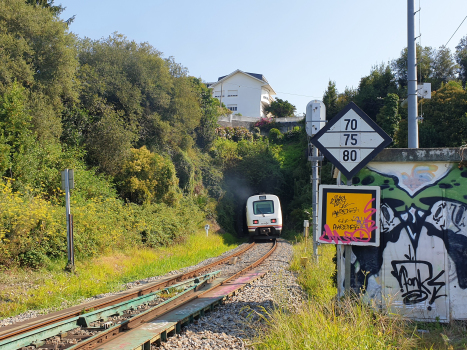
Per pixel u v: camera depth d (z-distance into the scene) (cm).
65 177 1184
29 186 1423
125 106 2333
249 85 6569
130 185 2088
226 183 3409
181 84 2994
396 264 561
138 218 1808
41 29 1797
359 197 509
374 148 498
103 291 993
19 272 1072
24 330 581
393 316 499
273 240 2606
